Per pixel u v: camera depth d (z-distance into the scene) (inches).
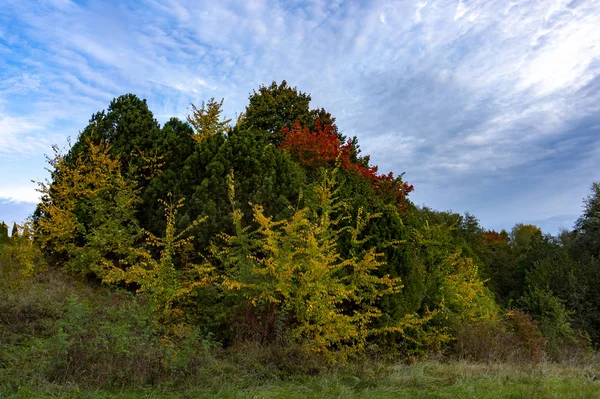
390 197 732.0
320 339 340.2
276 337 336.8
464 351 438.6
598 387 299.1
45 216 480.4
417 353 418.6
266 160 484.4
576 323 759.7
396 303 411.8
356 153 989.2
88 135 535.5
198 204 432.1
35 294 369.7
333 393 255.4
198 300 373.4
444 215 1247.5
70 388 218.8
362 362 340.5
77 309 270.7
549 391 273.7
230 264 398.9
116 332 264.8
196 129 683.4
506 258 1285.7
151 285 356.5
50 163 482.9
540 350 523.8
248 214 445.1
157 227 452.1
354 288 378.0
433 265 528.7
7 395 206.2
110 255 468.4
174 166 502.6
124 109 564.7
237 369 284.8
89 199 474.9
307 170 692.7
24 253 442.3
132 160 522.0
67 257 482.6
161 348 272.2
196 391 237.8
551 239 1164.5
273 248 350.6
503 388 277.9
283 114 1032.2
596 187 1034.1
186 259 408.8
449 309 499.2
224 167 457.4
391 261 424.8
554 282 824.3
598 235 951.6
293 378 289.1
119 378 237.9
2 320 315.0
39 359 255.9
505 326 539.8
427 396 259.3
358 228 417.1
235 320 346.9
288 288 351.9
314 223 403.2
